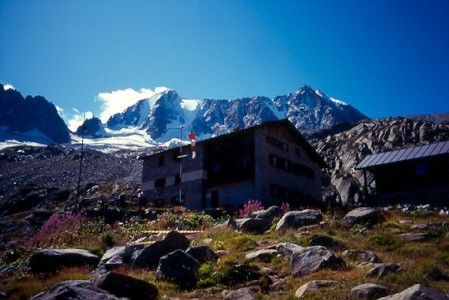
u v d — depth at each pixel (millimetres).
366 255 15477
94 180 115125
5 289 14984
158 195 53750
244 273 14367
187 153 52438
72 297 10289
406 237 18750
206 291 13328
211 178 49656
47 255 18125
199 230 27859
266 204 45000
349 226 21953
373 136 104000
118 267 17234
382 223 22172
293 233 20953
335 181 84812
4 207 77312
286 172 50125
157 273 14656
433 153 43812
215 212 36250
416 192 44188
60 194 79312
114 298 10758
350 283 11672
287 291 12523
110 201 52188
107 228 29922
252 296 11578
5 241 37375
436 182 43188
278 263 15570
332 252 14312
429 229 19969
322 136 141625
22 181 117000
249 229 23422
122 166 132500
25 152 161000
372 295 10469
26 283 15602
